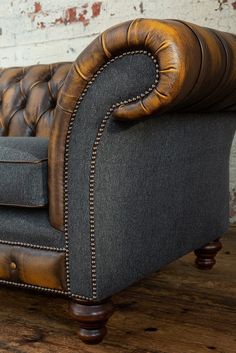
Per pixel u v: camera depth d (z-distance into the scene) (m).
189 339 1.25
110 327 1.33
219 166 1.66
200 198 1.55
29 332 1.31
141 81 1.05
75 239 1.17
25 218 1.25
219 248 1.79
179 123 1.35
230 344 1.22
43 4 2.72
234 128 1.71
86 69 1.09
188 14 2.36
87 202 1.14
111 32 1.05
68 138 1.15
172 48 0.99
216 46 1.14
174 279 1.70
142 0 2.46
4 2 2.84
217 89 1.24
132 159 1.21
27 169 1.20
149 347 1.21
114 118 1.10
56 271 1.20
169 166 1.35
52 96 1.89
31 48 2.80
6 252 1.29
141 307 1.46
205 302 1.49
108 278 1.18
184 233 1.47
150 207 1.29
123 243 1.21
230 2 2.26
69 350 1.21
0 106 2.00
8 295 1.58
